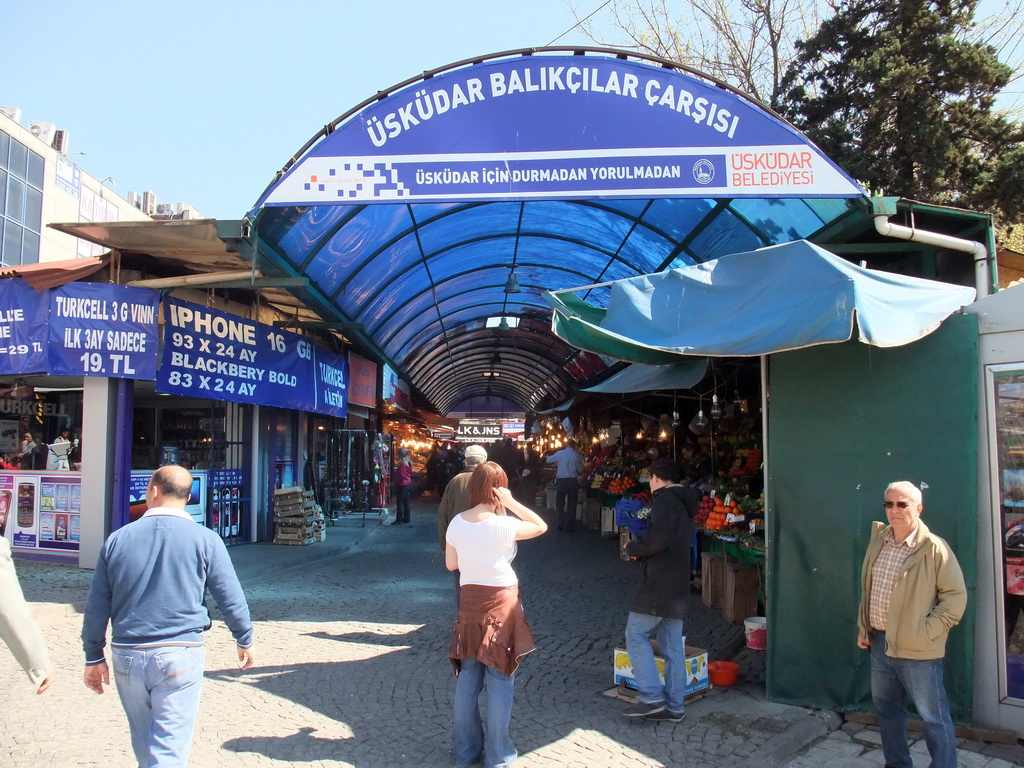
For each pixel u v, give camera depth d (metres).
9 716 4.68
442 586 9.49
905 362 4.89
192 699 3.15
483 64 6.82
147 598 3.11
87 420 9.44
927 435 4.80
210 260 9.59
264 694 5.22
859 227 7.54
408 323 16.89
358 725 4.68
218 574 3.30
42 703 4.90
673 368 8.13
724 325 4.69
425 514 19.52
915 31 14.16
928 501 4.76
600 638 6.96
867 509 4.91
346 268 10.60
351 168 6.82
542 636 7.04
